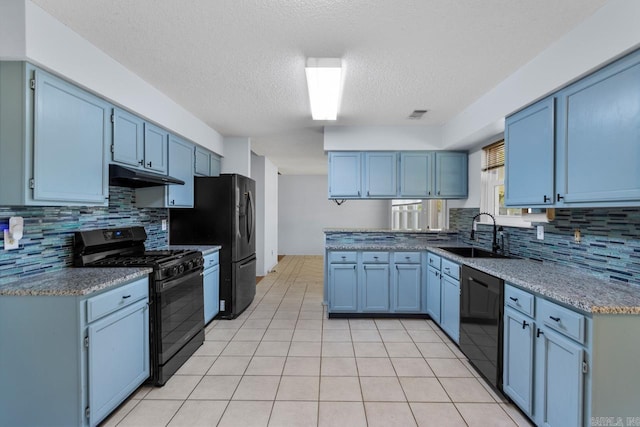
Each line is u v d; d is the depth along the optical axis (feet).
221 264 11.39
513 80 7.41
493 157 10.57
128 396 6.35
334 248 11.33
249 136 13.65
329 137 12.07
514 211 9.75
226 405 6.33
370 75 7.55
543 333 5.26
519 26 5.58
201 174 11.85
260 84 8.12
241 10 5.18
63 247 6.89
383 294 11.34
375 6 5.08
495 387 6.68
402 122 11.55
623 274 5.63
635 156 4.58
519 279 5.92
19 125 5.14
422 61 6.86
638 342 4.37
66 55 5.63
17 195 5.17
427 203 17.07
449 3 5.00
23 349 5.18
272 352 8.69
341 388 6.93
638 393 4.40
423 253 11.30
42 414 5.21
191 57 6.74
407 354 8.56
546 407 5.19
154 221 10.57
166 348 7.16
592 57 5.19
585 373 4.44
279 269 21.34
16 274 5.88
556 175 6.15
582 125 5.52
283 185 27.89
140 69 7.30
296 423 5.79
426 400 6.49
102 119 6.79
